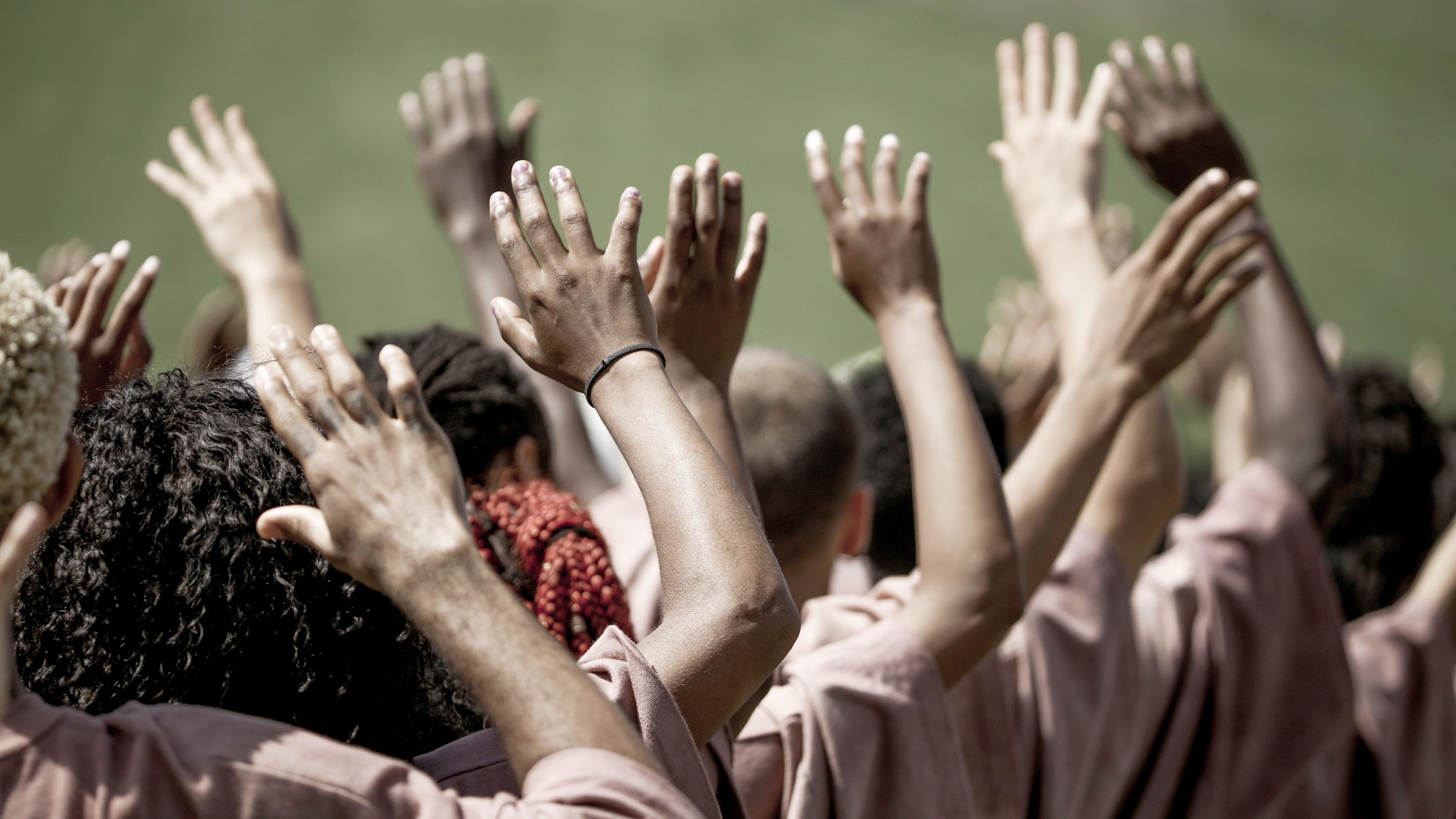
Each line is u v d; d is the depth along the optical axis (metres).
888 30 35.09
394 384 2.78
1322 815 6.28
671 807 2.62
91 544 3.24
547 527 4.21
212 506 3.26
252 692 3.27
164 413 3.41
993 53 34.81
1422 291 29.47
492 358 5.41
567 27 32.38
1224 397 9.91
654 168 28.91
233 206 6.42
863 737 4.10
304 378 2.77
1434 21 39.31
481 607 2.66
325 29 29.70
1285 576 5.57
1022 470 4.70
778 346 25.92
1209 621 5.51
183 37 28.33
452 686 3.58
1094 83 6.09
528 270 3.28
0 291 2.49
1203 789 5.46
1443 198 32.31
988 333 26.53
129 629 3.23
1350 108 35.09
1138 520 5.41
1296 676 5.59
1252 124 34.06
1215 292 4.74
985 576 4.27
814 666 4.17
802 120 31.09
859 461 5.66
